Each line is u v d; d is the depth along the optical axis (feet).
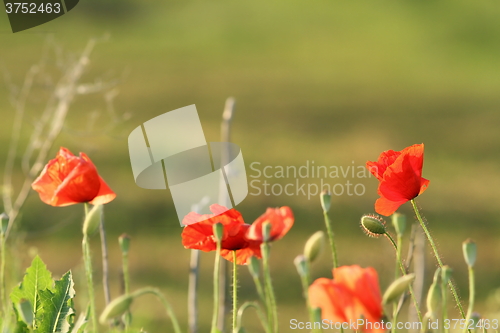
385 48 98.68
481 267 31.45
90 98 59.11
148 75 76.79
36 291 7.71
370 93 74.28
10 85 18.22
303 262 5.73
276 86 76.64
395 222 6.30
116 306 5.70
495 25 103.76
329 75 83.87
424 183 7.73
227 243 6.98
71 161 7.63
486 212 39.40
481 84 79.66
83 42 74.49
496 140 54.95
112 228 35.27
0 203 29.40
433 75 85.20
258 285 6.70
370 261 21.59
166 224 35.73
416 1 113.29
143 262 30.27
